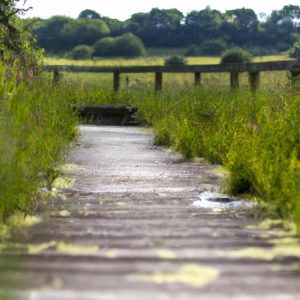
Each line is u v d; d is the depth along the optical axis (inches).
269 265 227.5
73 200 378.6
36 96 546.6
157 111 971.9
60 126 618.8
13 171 330.6
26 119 409.1
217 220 321.1
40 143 423.2
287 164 384.5
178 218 325.4
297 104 508.4
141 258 235.0
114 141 751.7
